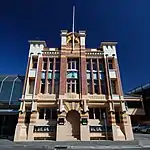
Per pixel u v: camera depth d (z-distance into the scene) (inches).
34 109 893.2
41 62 1036.5
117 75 1012.5
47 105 923.4
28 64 1021.2
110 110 905.5
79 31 1141.1
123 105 926.4
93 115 941.8
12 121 1047.6
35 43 1089.4
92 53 1086.4
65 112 888.9
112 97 944.9
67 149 620.1
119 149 619.5
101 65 1077.8
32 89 984.3
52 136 864.9
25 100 915.4
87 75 1027.3
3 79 1249.4
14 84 1203.9
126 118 895.7
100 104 936.3
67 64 1058.7
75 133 889.5
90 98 948.0
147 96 1628.9
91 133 878.4
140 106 1533.0
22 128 859.4
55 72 1031.6
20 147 664.4
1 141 806.5
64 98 924.0
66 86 975.0
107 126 896.3
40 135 863.7
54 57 1065.5
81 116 884.0
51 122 904.9
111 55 1077.8
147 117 1549.0
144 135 1152.8
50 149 619.5
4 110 1043.9
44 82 999.6
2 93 1136.2
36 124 888.3
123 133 871.1
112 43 1112.8
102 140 837.8
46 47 1123.9
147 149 612.1
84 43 1099.9
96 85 1011.9
